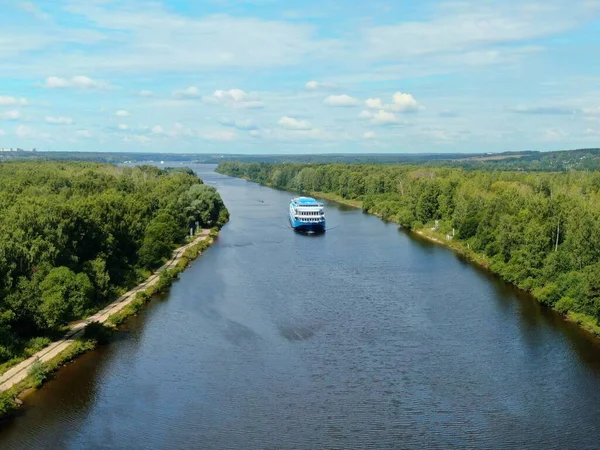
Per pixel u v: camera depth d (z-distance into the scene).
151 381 67.00
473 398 63.34
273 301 98.69
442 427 57.50
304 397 63.44
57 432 55.91
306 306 95.75
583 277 89.94
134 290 103.50
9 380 64.50
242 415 59.53
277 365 71.69
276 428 57.16
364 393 64.38
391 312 92.50
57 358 70.69
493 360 73.25
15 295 74.31
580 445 54.47
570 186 188.75
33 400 61.81
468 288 107.31
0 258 75.94
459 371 70.06
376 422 58.28
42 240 85.31
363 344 78.62
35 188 142.12
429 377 68.44
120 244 116.06
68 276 81.94
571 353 75.50
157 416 59.19
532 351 76.19
